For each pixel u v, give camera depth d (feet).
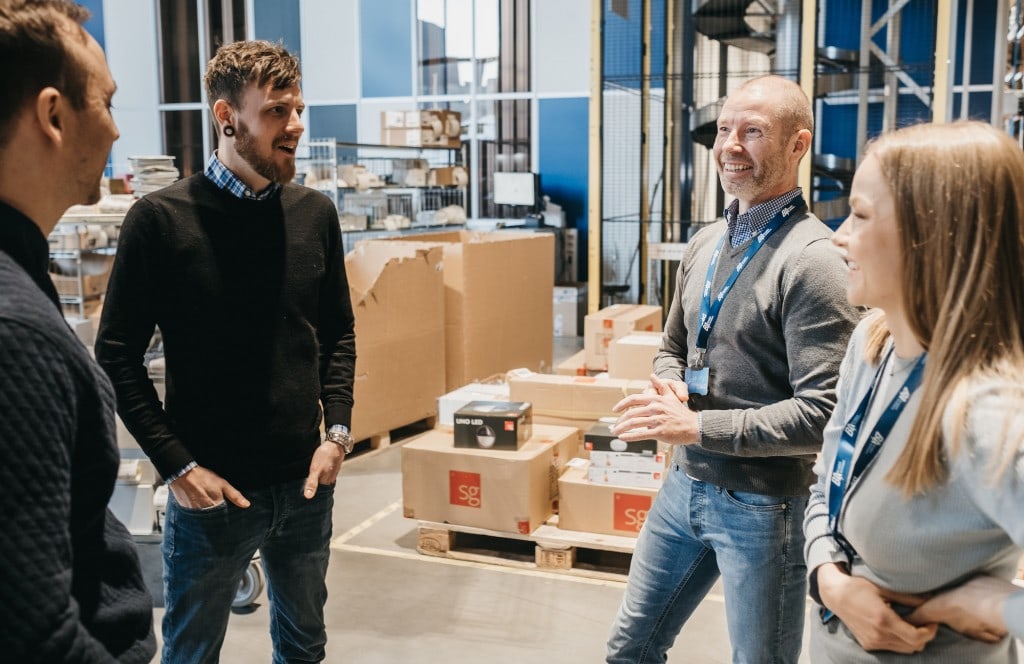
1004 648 3.36
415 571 11.22
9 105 2.79
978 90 27.48
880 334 3.75
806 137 5.76
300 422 6.39
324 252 6.68
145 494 10.40
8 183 2.85
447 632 9.68
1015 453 2.85
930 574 3.33
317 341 6.61
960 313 3.09
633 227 31.35
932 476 3.13
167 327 6.08
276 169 6.00
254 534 6.28
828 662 3.77
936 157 3.18
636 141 30.81
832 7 28.43
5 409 2.46
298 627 6.82
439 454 11.40
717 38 23.39
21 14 2.78
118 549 3.11
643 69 23.40
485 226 29.84
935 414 3.09
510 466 11.04
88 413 2.80
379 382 16.05
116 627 3.04
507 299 18.74
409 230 25.75
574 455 12.29
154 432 5.94
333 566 11.39
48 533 2.53
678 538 6.17
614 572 10.98
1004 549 3.23
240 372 6.13
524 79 33.47
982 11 27.09
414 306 16.61
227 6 37.47
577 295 28.27
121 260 5.88
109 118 3.09
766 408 5.48
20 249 2.80
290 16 36.47
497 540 12.05
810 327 5.40
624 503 10.90
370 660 9.09
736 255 5.92
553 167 33.19
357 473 15.14
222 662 8.99
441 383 17.58
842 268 5.38
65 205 3.06
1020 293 3.09
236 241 6.09
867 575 3.57
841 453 3.79
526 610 10.16
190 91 38.86
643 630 6.39
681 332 6.76
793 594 5.76
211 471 6.09
